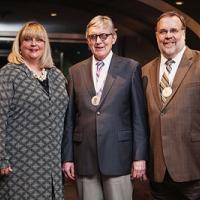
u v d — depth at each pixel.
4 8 6.63
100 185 2.55
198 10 5.74
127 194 2.54
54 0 6.47
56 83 2.55
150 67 2.61
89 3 6.50
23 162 2.39
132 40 7.12
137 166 2.47
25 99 2.38
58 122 2.51
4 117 2.36
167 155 2.42
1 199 2.45
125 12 6.60
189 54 2.48
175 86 2.44
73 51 6.96
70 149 2.58
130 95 2.51
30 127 2.39
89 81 2.55
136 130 2.48
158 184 2.55
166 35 2.45
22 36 2.47
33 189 2.41
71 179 2.65
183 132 2.40
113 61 2.57
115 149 2.47
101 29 2.50
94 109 2.49
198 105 2.40
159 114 2.45
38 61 2.54
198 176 2.42
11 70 2.41
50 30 7.04
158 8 5.88
